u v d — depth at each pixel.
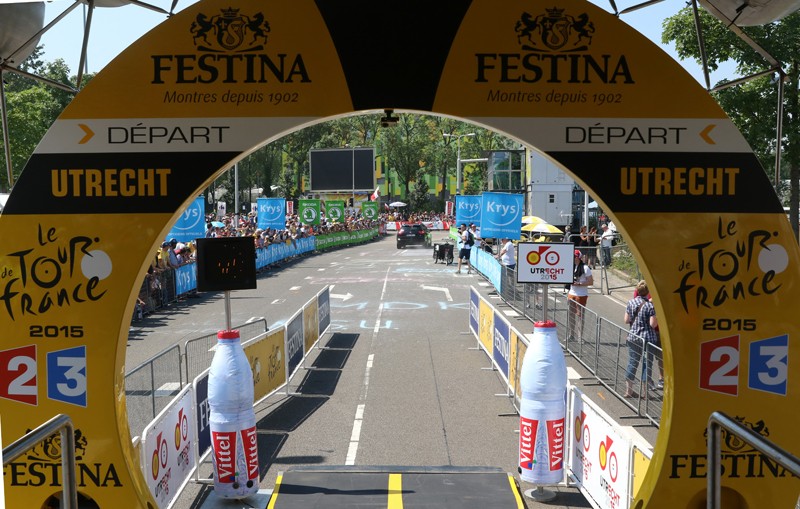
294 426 9.36
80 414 4.73
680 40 12.70
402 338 15.35
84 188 4.75
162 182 4.78
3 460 3.24
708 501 4.16
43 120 29.41
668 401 4.82
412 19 4.80
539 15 4.80
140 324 17.08
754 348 4.74
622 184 4.79
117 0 5.82
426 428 9.22
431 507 6.05
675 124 4.78
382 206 91.31
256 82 4.79
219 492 6.81
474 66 4.80
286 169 85.75
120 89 4.77
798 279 4.73
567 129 4.81
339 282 26.27
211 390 6.81
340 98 4.80
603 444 6.39
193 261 22.64
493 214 22.81
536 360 6.99
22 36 5.54
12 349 4.73
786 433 4.71
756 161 4.76
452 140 93.06
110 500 4.76
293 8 4.79
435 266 33.03
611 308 19.69
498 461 8.02
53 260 4.74
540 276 12.89
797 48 12.29
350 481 6.72
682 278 4.77
